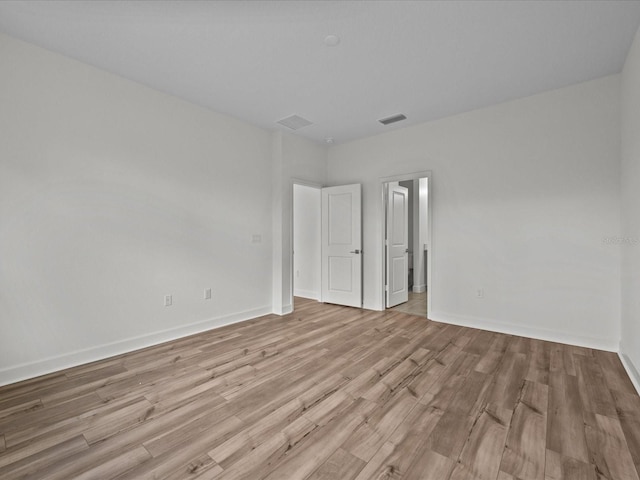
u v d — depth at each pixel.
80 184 2.60
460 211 3.70
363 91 3.12
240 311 3.90
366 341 3.14
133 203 2.93
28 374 2.33
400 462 1.45
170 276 3.21
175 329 3.24
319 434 1.66
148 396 2.06
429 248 3.93
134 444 1.58
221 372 2.42
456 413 1.85
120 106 2.83
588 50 2.44
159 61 2.60
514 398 2.02
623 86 2.67
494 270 3.47
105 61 2.60
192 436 1.65
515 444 1.57
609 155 2.85
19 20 2.10
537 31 2.20
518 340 3.16
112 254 2.79
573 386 2.17
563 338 3.07
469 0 1.91
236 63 2.62
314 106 3.49
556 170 3.11
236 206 3.85
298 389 2.15
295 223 5.57
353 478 1.35
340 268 4.77
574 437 1.62
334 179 4.94
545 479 1.34
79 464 1.44
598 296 2.90
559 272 3.10
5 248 2.25
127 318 2.88
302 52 2.46
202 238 3.49
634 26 2.15
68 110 2.53
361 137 4.55
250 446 1.57
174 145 3.23
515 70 2.74
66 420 1.79
